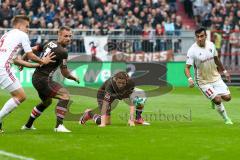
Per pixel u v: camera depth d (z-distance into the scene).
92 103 35.28
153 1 58.47
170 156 17.75
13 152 18.41
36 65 22.03
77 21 53.97
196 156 17.75
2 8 52.34
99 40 50.75
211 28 57.88
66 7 54.59
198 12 62.25
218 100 26.55
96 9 55.56
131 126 24.97
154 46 51.94
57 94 22.67
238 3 59.50
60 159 17.41
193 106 34.62
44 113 29.97
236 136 21.69
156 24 55.62
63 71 23.09
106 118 25.55
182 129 23.80
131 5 56.41
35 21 52.16
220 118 29.08
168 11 59.12
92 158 17.45
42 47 23.44
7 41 21.81
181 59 52.50
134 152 18.36
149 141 20.39
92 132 22.70
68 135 21.75
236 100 38.56
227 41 53.69
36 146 19.36
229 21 57.62
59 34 22.86
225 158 17.50
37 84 22.59
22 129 23.58
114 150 18.67
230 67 53.44
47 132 22.64
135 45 51.50
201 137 21.38
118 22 54.91
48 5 54.00
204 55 26.86
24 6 53.38
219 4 59.78
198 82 27.33
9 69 21.77
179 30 52.88
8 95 39.78
